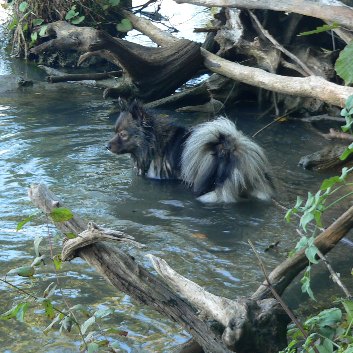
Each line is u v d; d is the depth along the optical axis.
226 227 7.84
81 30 12.49
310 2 9.66
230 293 6.26
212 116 12.12
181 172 9.49
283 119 11.73
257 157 8.88
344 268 6.70
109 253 4.67
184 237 7.55
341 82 11.16
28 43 15.74
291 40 11.83
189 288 4.82
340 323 5.09
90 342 4.95
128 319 5.85
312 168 9.53
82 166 9.74
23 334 5.63
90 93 13.57
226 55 12.39
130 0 15.21
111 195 8.79
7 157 9.95
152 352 5.36
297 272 5.75
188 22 18.06
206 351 4.61
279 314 4.69
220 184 8.79
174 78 12.21
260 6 10.64
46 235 7.46
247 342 4.60
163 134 9.77
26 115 12.06
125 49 11.75
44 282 6.48
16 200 8.44
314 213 4.53
